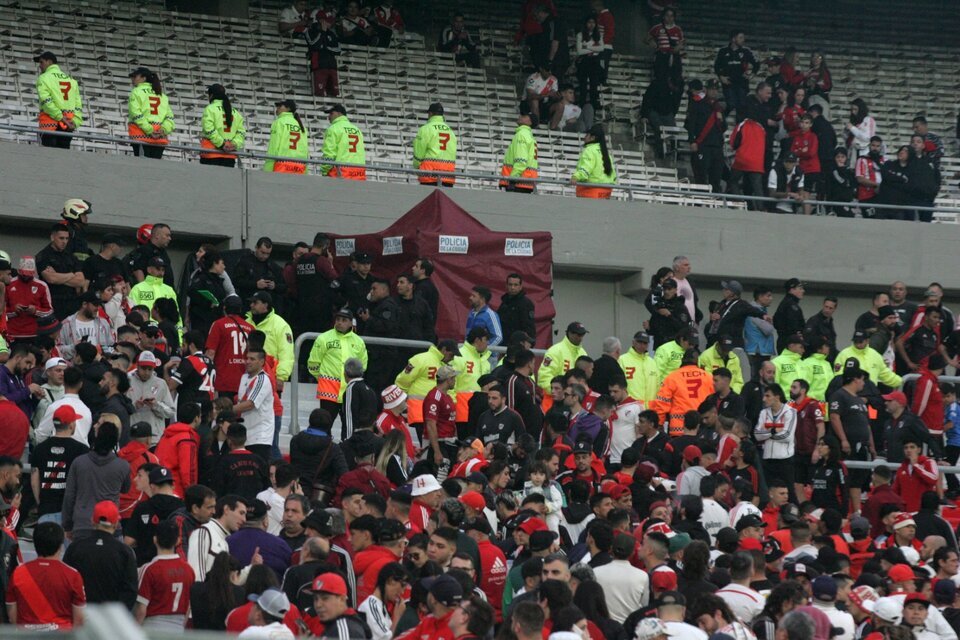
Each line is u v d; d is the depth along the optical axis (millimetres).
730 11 118625
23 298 61875
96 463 45406
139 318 58562
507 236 76438
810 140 99125
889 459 67250
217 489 48344
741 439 59156
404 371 62406
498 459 51406
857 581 45000
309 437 50906
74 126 81812
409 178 97938
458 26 107500
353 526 40000
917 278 97750
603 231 91688
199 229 83375
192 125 94562
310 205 85688
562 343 65750
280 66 101125
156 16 99875
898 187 99312
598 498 47312
